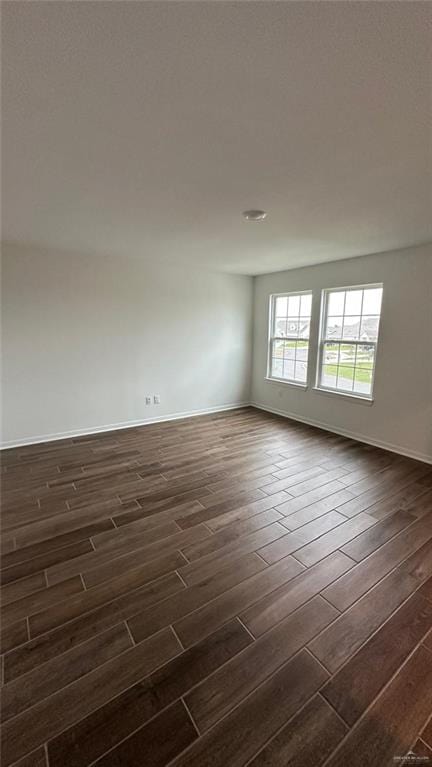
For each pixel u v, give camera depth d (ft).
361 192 7.30
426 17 3.15
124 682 4.51
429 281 11.41
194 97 4.33
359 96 4.27
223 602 5.85
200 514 8.54
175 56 3.65
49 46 3.51
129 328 15.25
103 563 6.79
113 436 14.48
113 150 5.67
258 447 13.28
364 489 9.88
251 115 4.71
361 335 14.01
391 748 3.84
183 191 7.35
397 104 4.43
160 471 11.03
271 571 6.58
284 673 4.65
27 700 4.28
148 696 4.34
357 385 14.30
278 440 14.10
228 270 17.24
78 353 14.12
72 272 13.52
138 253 13.60
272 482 10.30
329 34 3.36
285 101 4.39
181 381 17.26
